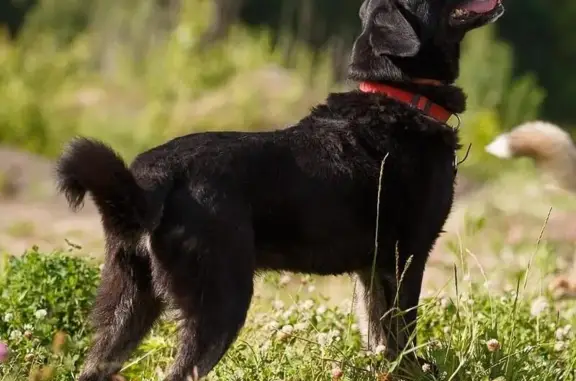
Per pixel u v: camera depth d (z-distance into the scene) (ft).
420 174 25.72
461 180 76.33
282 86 94.38
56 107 90.94
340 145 25.11
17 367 23.52
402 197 25.62
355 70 27.02
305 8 172.55
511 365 25.25
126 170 22.33
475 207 57.93
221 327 22.52
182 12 104.73
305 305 28.30
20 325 26.61
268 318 28.12
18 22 176.04
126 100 98.17
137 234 22.81
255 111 87.71
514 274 35.47
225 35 125.29
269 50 108.47
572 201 58.44
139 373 26.14
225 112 87.15
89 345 25.46
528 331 27.99
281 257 24.50
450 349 25.79
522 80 113.50
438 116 26.68
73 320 27.48
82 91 101.30
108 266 23.66
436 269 41.14
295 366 24.59
